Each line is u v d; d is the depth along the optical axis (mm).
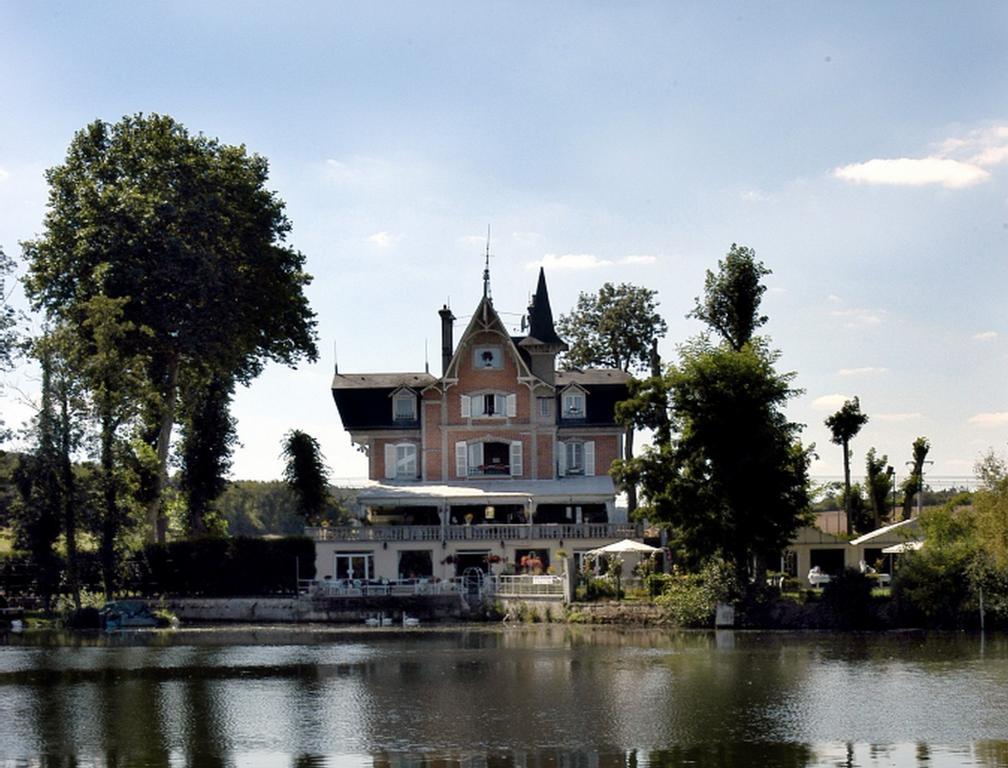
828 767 34812
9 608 82688
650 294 124625
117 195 85625
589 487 93938
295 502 96188
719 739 38594
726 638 67250
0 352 78562
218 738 39250
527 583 81062
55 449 80625
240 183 90500
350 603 82062
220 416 98750
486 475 97375
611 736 39156
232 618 83438
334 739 38969
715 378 74250
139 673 53969
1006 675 51219
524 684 49562
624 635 69688
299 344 97125
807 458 75375
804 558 88188
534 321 101688
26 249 88250
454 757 36438
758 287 83375
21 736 39750
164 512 95312
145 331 84562
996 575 69688
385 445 98438
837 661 56031
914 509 109375
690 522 73812
